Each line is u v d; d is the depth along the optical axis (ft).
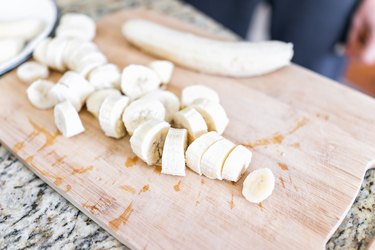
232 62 1.04
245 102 1.00
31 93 0.96
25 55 1.07
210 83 1.07
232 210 0.75
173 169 0.79
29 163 0.84
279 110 0.98
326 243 0.72
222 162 0.78
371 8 1.36
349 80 2.09
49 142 0.89
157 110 0.88
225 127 0.92
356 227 0.75
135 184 0.80
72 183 0.80
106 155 0.86
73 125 0.87
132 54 1.17
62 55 1.04
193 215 0.74
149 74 0.99
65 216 0.78
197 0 1.86
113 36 1.24
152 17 1.32
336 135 0.91
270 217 0.74
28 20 1.18
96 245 0.73
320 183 0.80
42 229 0.75
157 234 0.71
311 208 0.75
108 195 0.78
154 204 0.76
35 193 0.82
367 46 1.46
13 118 0.95
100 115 0.87
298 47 1.65
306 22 1.56
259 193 0.75
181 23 1.29
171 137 0.80
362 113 0.97
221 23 1.87
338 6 1.45
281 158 0.85
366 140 0.90
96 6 1.45
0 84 1.04
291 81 1.07
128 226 0.73
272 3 1.70
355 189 0.79
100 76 0.96
